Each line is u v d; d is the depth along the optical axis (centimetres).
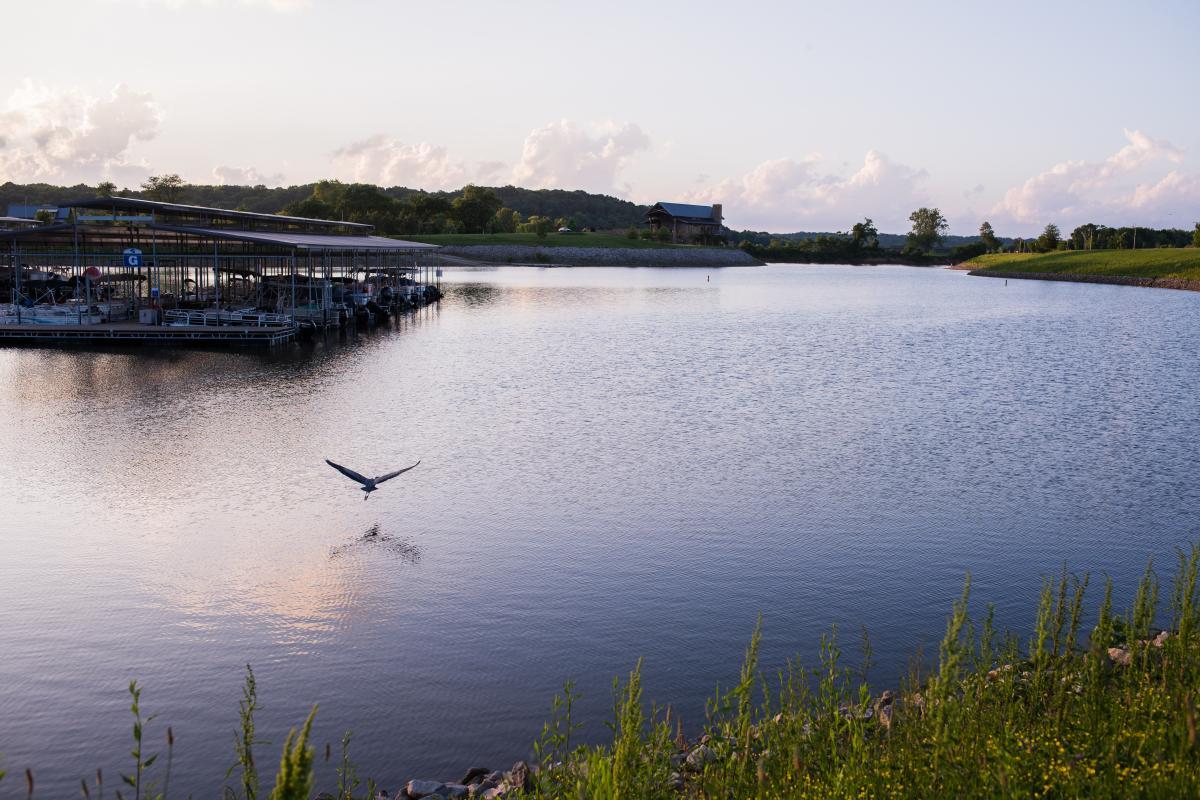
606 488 2631
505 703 1429
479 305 9281
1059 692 945
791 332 7088
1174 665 971
